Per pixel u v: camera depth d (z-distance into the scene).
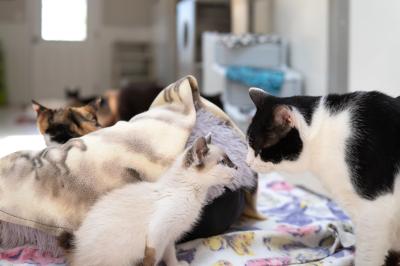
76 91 4.71
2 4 8.21
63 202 1.43
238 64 4.07
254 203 1.95
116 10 8.65
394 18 2.71
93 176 1.45
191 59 5.50
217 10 5.45
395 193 1.35
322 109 1.43
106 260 1.36
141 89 3.27
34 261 1.50
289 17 4.18
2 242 1.55
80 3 8.49
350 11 3.19
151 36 8.77
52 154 1.50
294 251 1.68
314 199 2.33
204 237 1.69
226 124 1.81
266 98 1.51
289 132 1.41
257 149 1.46
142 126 1.59
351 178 1.34
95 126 1.94
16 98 8.42
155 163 1.52
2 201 1.44
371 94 1.42
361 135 1.34
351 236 1.73
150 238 1.33
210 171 1.42
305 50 3.88
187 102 1.70
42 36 8.41
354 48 3.16
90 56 8.62
